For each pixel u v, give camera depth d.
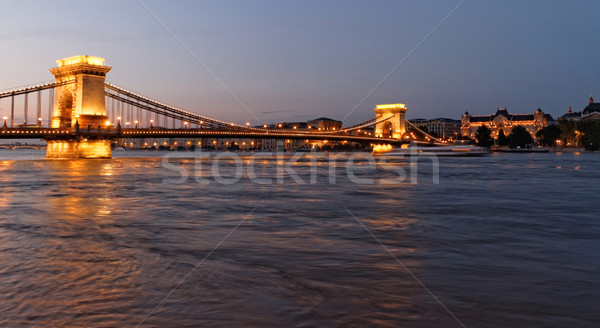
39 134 92.75
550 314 7.47
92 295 8.39
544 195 30.09
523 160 118.00
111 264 10.66
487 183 41.81
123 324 7.09
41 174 52.91
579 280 9.37
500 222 17.73
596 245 13.08
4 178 45.94
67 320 7.25
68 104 105.56
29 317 7.37
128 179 45.12
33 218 18.45
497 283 9.14
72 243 13.16
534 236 14.53
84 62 101.62
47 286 8.91
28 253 11.79
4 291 8.60
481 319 7.27
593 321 7.18
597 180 46.16
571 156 157.38
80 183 39.62
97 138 100.00
